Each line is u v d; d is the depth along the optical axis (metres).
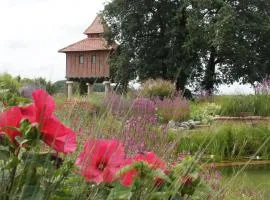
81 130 1.75
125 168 1.50
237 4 43.22
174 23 46.03
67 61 54.56
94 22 56.00
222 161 11.45
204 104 21.27
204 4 40.97
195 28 41.06
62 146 1.38
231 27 40.09
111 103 2.06
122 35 47.53
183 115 17.77
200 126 16.02
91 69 52.94
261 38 44.00
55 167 1.42
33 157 1.35
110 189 1.55
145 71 46.47
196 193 1.73
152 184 1.55
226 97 21.53
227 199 2.51
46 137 1.38
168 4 46.69
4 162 1.37
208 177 2.96
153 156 1.69
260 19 42.50
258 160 11.91
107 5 47.44
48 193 1.37
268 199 5.41
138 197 1.53
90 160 1.51
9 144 1.39
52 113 1.40
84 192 1.48
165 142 2.33
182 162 1.72
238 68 44.09
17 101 1.70
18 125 1.41
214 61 45.09
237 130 13.84
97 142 1.53
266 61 45.12
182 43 44.91
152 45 47.50
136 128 2.78
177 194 1.68
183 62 43.88
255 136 13.70
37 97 1.38
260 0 43.56
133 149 2.43
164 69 46.78
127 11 47.25
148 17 47.56
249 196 5.28
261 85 22.02
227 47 40.97
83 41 54.94
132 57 47.09
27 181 1.32
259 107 20.38
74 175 1.54
